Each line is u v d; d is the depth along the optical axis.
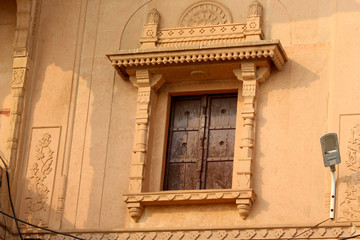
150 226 12.61
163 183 13.02
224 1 13.48
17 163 13.38
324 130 12.41
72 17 14.02
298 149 12.45
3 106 13.84
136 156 12.84
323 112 12.51
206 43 13.12
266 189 12.38
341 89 12.51
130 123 13.24
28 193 13.25
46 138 13.48
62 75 13.75
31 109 13.69
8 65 14.11
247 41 12.55
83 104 13.52
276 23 13.15
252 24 13.03
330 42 12.82
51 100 13.66
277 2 13.26
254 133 12.61
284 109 12.70
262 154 12.55
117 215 12.80
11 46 14.22
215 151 12.99
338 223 11.86
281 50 12.59
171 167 13.10
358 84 12.48
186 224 12.48
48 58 13.88
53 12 14.11
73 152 13.30
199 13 13.49
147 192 12.62
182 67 12.95
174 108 13.41
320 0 13.08
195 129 13.20
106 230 12.66
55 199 13.12
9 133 13.46
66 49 13.88
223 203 12.43
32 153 13.45
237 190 12.20
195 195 12.35
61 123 13.50
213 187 12.83
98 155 13.20
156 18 13.50
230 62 12.76
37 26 14.05
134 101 13.34
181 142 13.19
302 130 12.52
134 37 13.70
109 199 12.91
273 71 12.91
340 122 12.35
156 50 12.86
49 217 13.04
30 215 13.12
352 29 12.76
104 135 13.27
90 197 13.00
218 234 12.22
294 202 12.20
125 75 13.41
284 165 12.42
